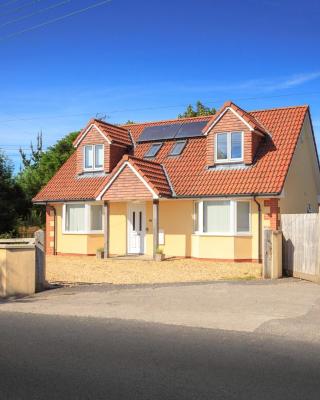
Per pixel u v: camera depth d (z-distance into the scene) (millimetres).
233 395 5883
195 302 11727
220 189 21391
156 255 21797
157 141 26094
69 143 42438
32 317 10461
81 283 15219
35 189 39219
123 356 7488
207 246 21891
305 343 8172
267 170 21297
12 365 7105
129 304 11625
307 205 25516
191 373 6676
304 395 5879
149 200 22656
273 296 12367
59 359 7359
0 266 13047
